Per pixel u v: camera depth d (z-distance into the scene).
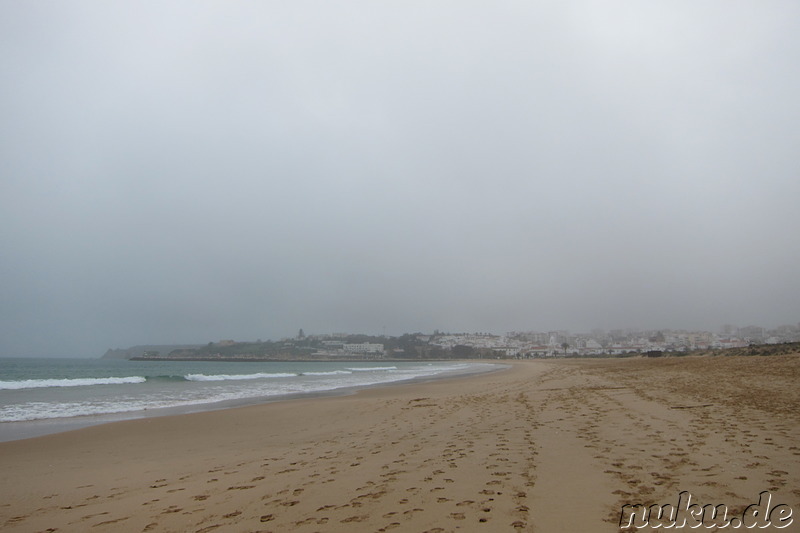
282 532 4.36
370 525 4.39
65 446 9.90
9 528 4.97
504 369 57.25
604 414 10.91
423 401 16.59
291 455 8.15
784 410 10.11
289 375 49.66
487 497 5.02
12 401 19.89
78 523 5.04
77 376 51.59
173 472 7.30
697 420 9.35
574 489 5.17
